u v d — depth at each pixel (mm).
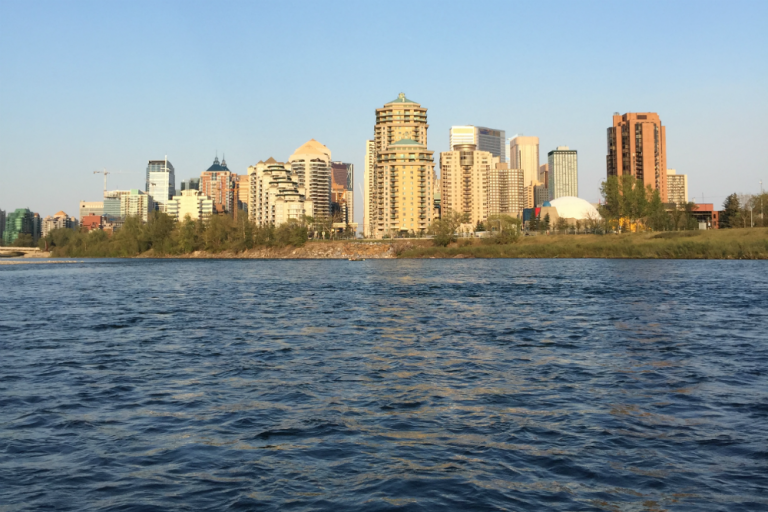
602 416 19516
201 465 15383
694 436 17328
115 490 13828
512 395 22547
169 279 108938
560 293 69188
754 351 31656
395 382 25016
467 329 41375
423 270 131500
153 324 45500
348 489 13789
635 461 15398
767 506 12789
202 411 20594
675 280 84875
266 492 13656
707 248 153875
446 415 19844
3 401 22109
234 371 27594
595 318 46500
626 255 169750
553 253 186250
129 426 18844
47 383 25219
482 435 17656
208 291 79562
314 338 37844
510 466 15133
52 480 14430
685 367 27531
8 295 74562
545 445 16703
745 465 15039
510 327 42125
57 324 45750
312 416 19844
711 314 48000
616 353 31469
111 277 116875
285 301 64312
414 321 46156
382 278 105000
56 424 19078
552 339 36531
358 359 30453
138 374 27016
